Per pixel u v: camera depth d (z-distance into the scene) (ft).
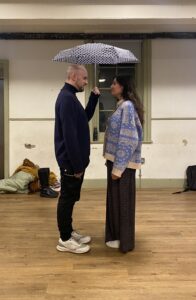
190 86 18.53
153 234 11.45
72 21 15.05
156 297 7.64
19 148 18.69
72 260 9.52
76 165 9.21
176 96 18.56
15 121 18.57
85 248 9.96
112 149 9.93
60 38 17.97
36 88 18.43
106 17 14.65
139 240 10.93
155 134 18.69
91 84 18.39
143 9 14.67
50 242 10.81
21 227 12.21
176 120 18.66
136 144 9.62
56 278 8.51
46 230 11.89
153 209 14.40
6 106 18.40
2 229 12.01
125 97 9.95
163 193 17.37
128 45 18.49
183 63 18.40
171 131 18.70
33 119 18.56
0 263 9.34
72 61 9.61
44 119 18.57
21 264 9.27
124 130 9.53
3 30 17.62
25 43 18.16
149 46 18.13
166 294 7.77
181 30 17.88
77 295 7.73
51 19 14.69
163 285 8.16
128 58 9.62
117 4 14.60
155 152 18.75
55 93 18.45
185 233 11.55
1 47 18.15
